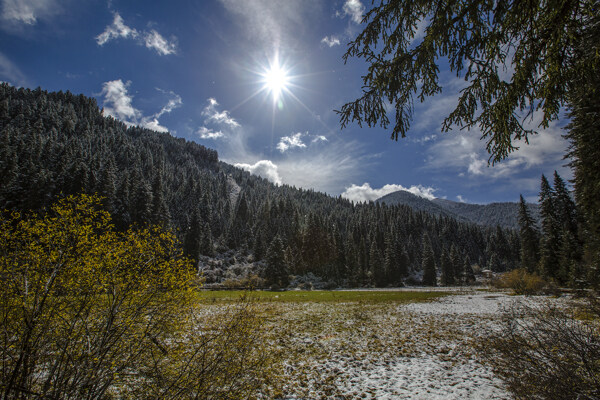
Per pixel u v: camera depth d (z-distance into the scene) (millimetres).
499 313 15578
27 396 2566
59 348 2762
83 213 3068
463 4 3426
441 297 30359
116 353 3100
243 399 4391
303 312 18047
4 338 2523
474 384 5934
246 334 4348
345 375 6742
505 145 4168
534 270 42156
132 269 3387
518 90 3732
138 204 55469
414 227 141125
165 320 3551
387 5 4016
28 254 2748
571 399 3297
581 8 3004
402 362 7703
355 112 4715
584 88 3865
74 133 147875
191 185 141625
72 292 2949
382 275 79438
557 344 3820
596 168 11031
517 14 3176
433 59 3965
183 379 3416
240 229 115375
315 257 84188
